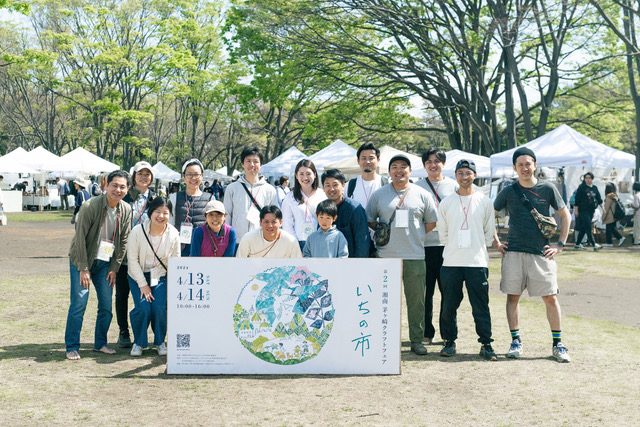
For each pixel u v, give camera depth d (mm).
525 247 5379
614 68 23844
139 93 38656
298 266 4855
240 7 23281
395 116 27328
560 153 15391
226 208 6066
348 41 22438
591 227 14711
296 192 5730
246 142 43406
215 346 4836
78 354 5297
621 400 4242
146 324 5426
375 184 6074
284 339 4855
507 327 6746
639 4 20453
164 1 37125
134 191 6082
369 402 4184
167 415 3896
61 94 39125
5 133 48156
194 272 4824
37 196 32938
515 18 19562
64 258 12875
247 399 4230
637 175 22297
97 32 36656
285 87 25359
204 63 38906
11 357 5246
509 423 3785
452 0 21016
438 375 4863
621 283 9930
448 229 5453
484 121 24203
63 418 3816
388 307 4871
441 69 23000
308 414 3934
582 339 6145
